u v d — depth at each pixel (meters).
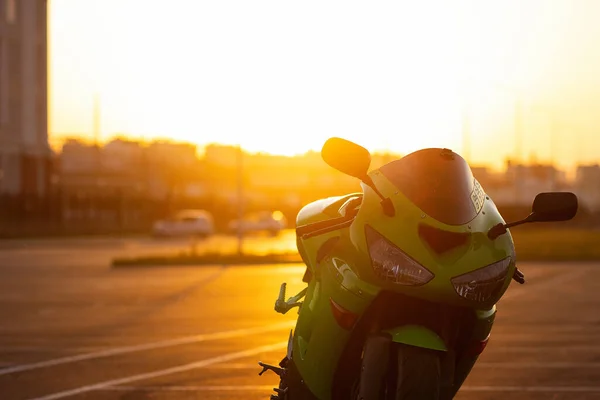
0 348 13.86
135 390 10.24
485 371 11.42
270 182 137.00
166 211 95.38
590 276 30.05
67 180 123.50
